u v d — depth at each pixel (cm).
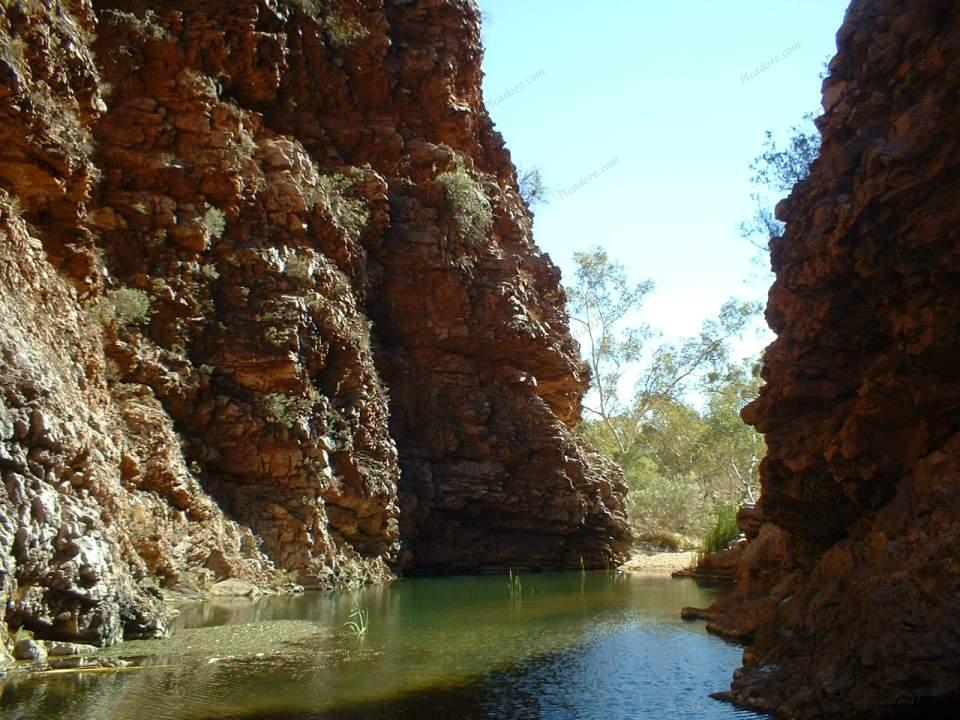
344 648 1284
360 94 2994
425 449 2820
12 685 982
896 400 1080
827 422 1221
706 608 1739
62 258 1839
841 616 941
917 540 916
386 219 2819
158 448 1847
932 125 1020
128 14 2219
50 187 1791
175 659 1157
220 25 2408
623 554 3238
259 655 1209
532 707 958
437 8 3234
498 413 3009
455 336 2914
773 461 1332
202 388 2086
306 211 2403
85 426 1373
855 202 1107
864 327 1212
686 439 5891
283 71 2658
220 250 2225
